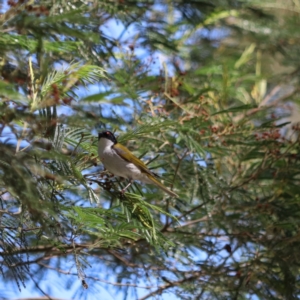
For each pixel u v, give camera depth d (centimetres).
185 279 1234
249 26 1708
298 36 1772
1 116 711
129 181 984
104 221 875
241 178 1297
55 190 861
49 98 746
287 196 1291
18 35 789
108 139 957
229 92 1388
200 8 1489
